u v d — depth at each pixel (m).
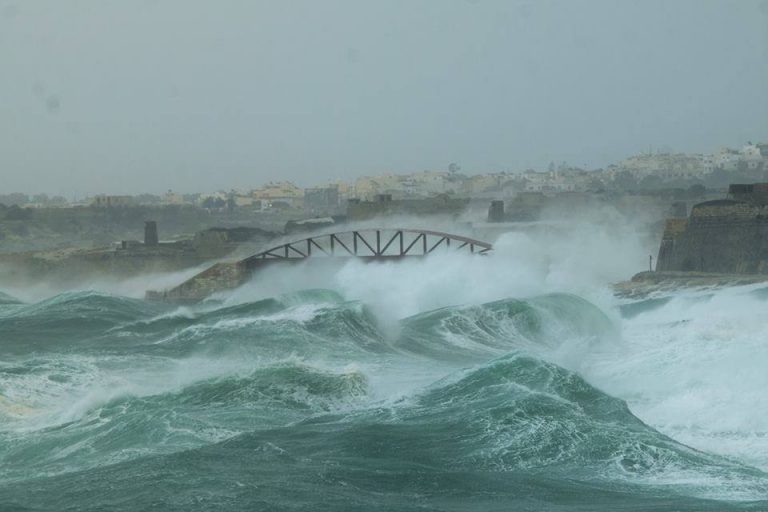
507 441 40.75
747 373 53.69
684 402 48.84
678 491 35.09
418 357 70.12
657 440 40.84
